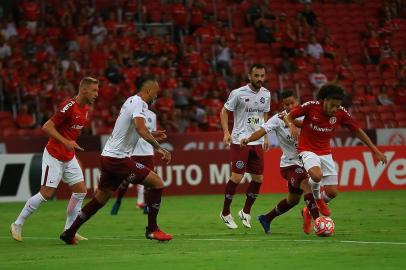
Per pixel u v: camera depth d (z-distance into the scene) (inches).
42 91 2133.4
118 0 2500.0
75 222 947.3
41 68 2203.5
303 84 2444.6
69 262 789.2
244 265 744.3
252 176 1130.7
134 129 918.4
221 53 2423.7
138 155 1331.2
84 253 860.6
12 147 1883.6
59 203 1737.2
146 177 920.9
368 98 2428.6
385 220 1226.6
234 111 1149.7
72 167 1003.3
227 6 2632.9
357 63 2640.3
